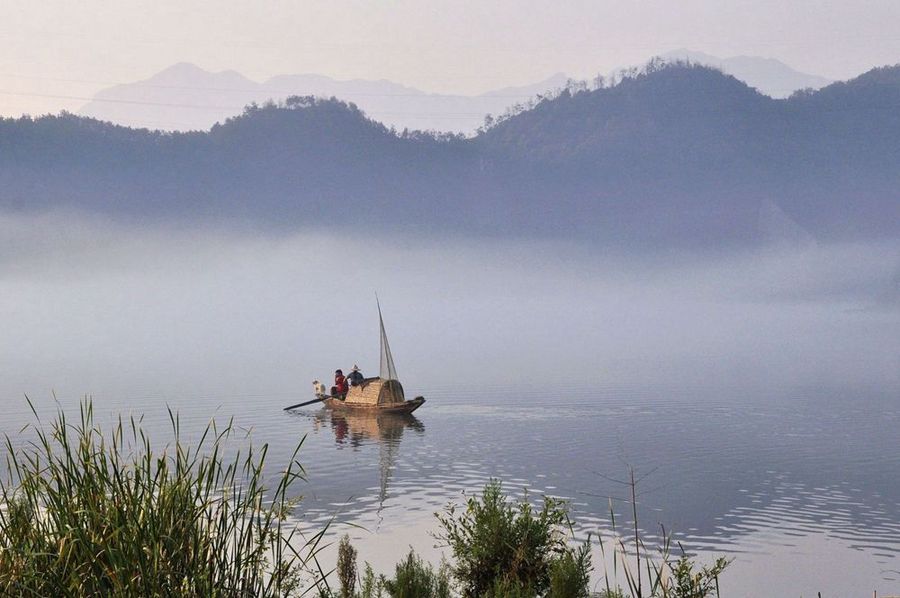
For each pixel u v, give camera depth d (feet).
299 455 311.47
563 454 322.96
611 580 131.75
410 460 307.17
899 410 456.04
